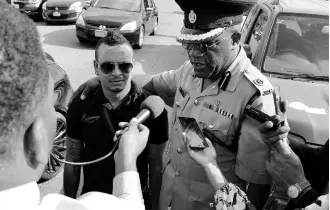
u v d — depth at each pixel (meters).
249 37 4.91
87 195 1.02
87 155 2.23
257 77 1.99
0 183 0.77
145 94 2.33
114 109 2.15
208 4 1.85
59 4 12.37
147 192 2.38
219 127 2.02
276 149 1.74
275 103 1.93
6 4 0.76
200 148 1.80
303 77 3.97
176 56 9.80
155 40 11.48
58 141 4.27
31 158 0.81
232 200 1.69
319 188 2.14
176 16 15.55
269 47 4.21
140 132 1.44
